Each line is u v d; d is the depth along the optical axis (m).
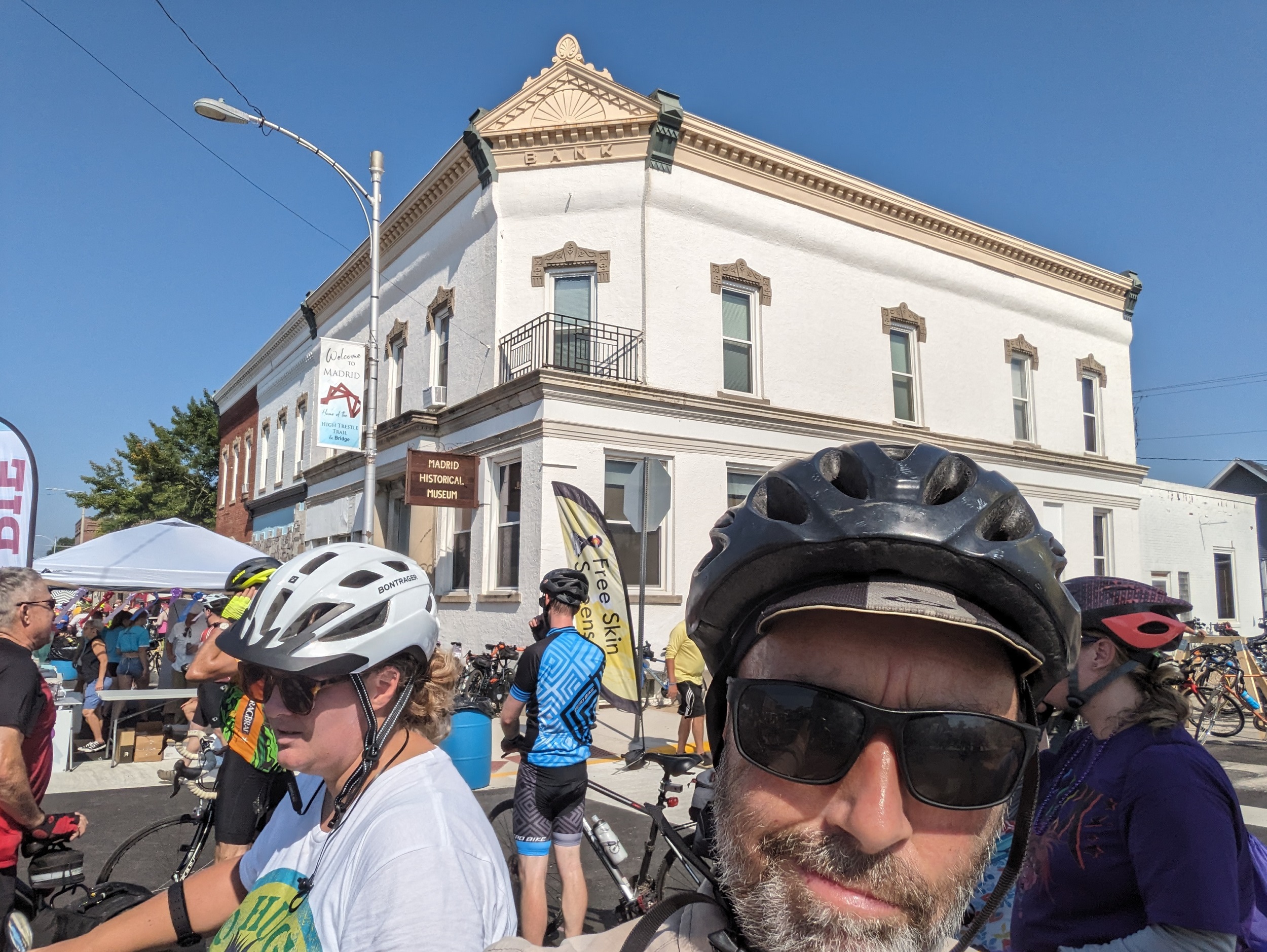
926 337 15.88
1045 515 17.33
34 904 3.31
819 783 0.86
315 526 19.80
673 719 10.48
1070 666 0.95
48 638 3.44
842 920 0.82
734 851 0.90
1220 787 1.64
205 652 3.26
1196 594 21.44
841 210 14.84
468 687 11.17
